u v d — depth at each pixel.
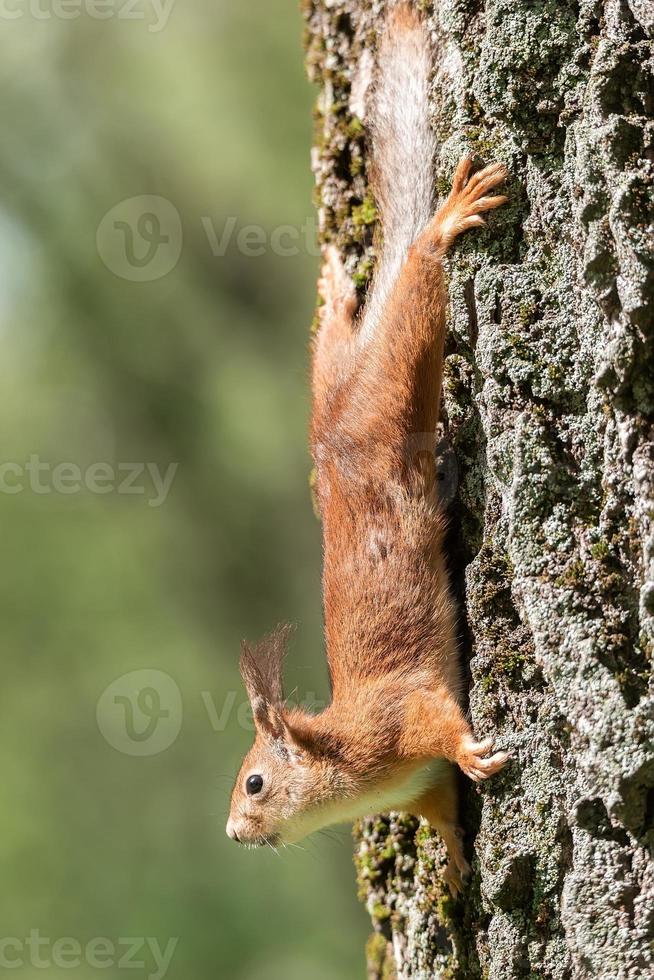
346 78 9.23
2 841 24.77
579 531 6.49
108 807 25.73
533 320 6.79
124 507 27.55
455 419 7.71
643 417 6.26
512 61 6.91
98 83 26.30
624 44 6.38
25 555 27.20
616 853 6.14
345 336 8.70
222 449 26.98
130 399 26.97
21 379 27.36
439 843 7.82
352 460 8.01
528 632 6.85
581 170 6.38
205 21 25.86
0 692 26.25
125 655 26.67
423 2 8.20
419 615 7.75
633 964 6.02
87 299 26.67
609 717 6.16
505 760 6.75
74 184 26.41
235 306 26.97
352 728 7.93
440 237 7.32
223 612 26.89
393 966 8.62
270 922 24.27
